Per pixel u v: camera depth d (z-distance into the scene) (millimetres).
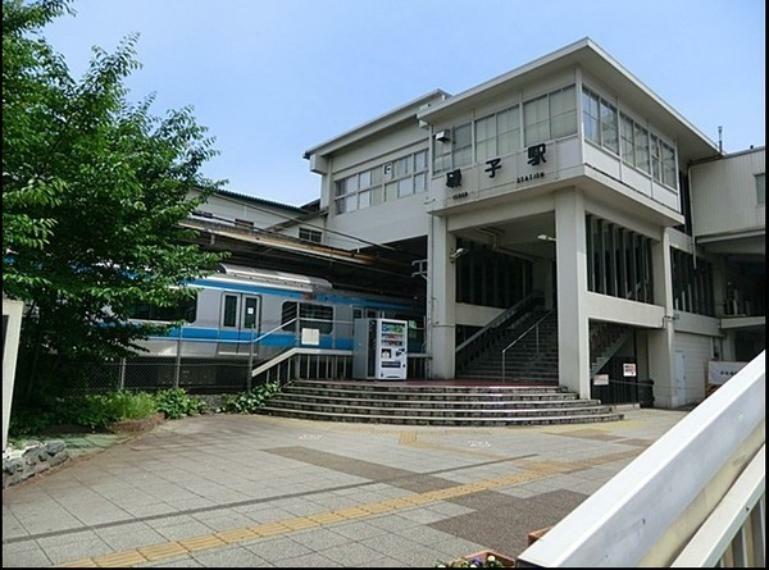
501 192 16469
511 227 18922
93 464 7219
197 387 14719
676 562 2986
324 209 23984
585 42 14727
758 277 26359
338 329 17938
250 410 14086
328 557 3961
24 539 4238
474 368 19281
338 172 23906
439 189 18281
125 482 6219
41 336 9555
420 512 5168
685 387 20188
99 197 8562
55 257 9000
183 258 10570
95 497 5535
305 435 10266
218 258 11344
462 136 18156
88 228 9086
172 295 9883
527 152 15977
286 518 4895
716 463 3600
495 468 7371
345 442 9461
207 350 14773
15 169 7750
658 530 2994
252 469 7039
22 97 7520
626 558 2760
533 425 12594
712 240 21453
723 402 3936
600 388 18344
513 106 16859
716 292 23281
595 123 15734
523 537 4504
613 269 17375
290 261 19922
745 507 3496
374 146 22391
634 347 19750
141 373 13570
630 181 16750
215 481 6324
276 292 16781
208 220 18391
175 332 14133
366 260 20703
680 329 20203
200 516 4910
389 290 23359
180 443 9062
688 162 22250
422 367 19141
